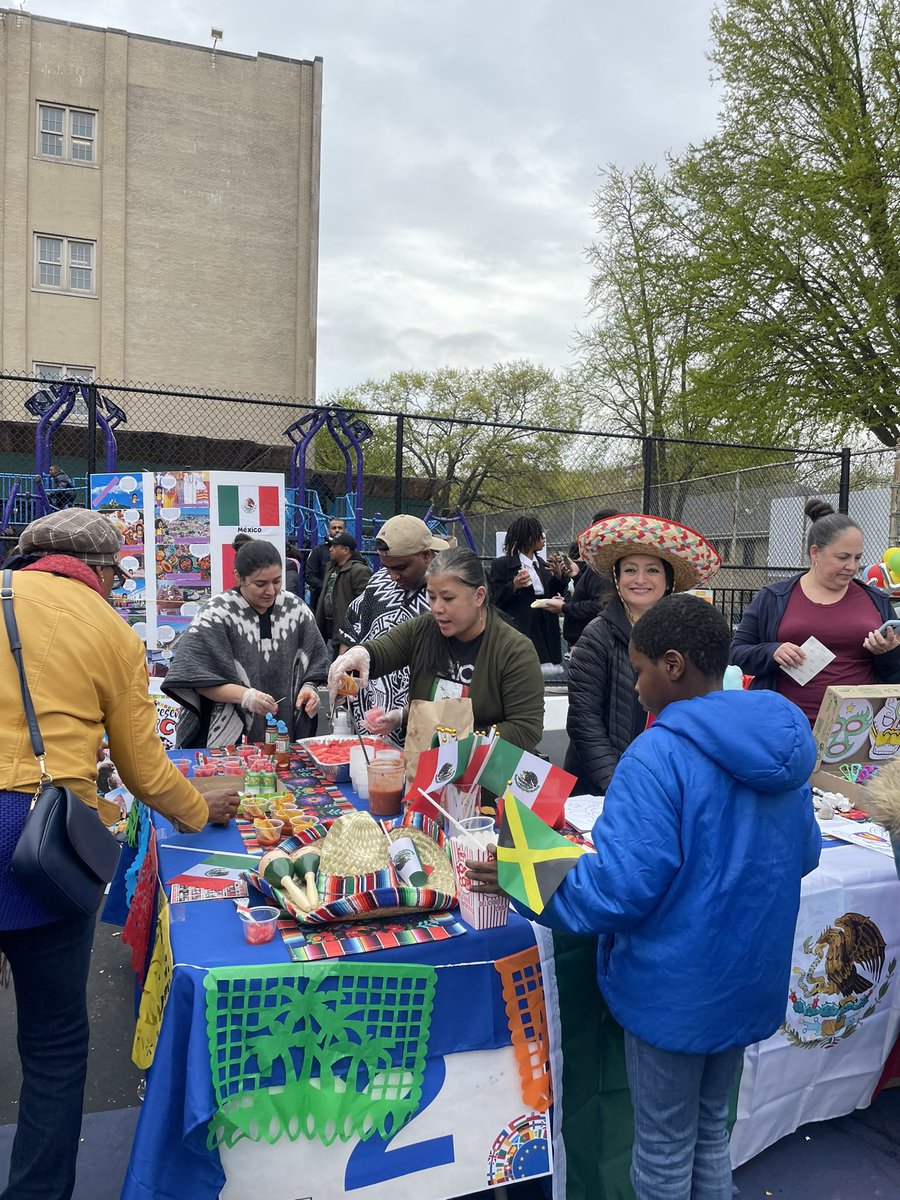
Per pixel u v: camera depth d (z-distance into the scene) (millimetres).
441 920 1734
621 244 19906
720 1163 1663
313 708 3254
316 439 22188
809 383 15766
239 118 20750
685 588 2691
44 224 19375
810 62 15531
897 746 2740
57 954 1710
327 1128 1562
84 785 1721
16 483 11195
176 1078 1486
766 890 1504
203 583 5465
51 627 1707
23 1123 1741
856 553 3014
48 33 19219
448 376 28188
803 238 15258
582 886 1452
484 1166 1729
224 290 20781
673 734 1507
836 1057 2250
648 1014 1514
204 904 1788
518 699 2461
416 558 3207
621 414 21844
